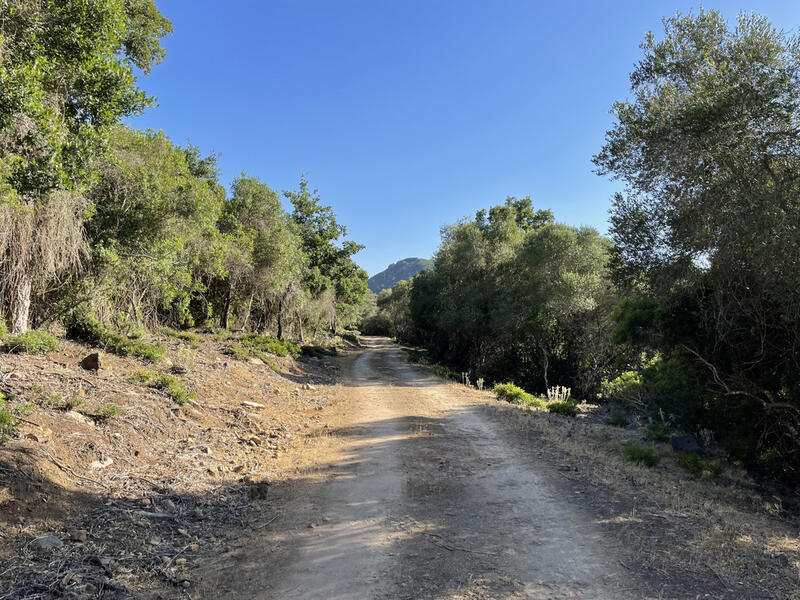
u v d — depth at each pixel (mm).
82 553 4199
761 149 8055
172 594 3781
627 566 4266
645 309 12602
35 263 9711
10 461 4992
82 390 8078
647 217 10055
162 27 15836
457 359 42469
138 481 6113
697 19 9297
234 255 23234
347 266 45781
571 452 8984
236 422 10266
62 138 7168
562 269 28891
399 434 10641
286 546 4793
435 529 5230
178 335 18938
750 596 3736
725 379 10836
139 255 13352
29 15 7316
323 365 27969
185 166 18047
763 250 7445
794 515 6957
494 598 3715
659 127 8906
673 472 8648
